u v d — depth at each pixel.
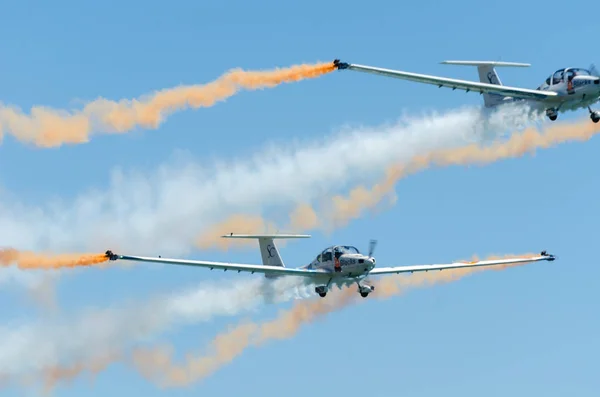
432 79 182.75
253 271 182.00
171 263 176.00
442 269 199.12
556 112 192.38
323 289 186.75
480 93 188.38
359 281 186.00
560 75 189.62
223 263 180.38
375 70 179.00
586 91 186.62
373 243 184.25
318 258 186.38
